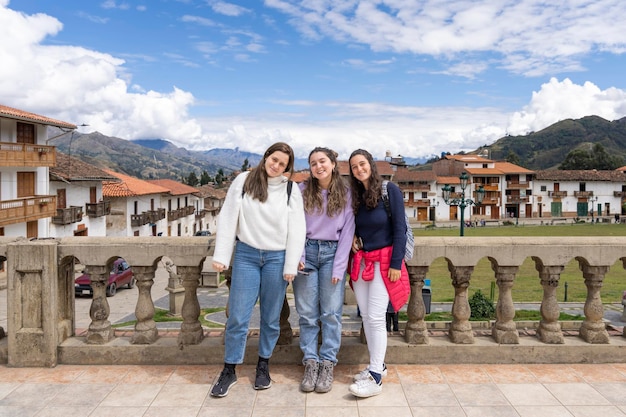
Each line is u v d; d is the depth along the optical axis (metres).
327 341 3.77
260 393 3.59
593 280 4.23
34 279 4.09
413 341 4.21
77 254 4.19
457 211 76.81
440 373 3.96
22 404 3.41
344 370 4.07
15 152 25.06
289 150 3.60
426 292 11.93
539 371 4.00
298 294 3.80
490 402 3.43
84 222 35.66
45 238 4.27
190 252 4.14
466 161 79.19
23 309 4.11
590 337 4.23
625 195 81.25
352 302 14.46
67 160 36.75
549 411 3.30
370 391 3.48
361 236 3.77
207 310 16.88
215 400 3.47
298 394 3.57
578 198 79.81
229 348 3.65
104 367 4.12
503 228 63.09
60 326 4.23
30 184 28.06
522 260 4.17
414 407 3.35
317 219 3.74
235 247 3.77
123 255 4.18
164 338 4.40
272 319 3.72
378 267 3.71
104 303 4.28
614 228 61.38
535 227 64.06
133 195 42.72
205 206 71.75
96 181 38.03
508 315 4.23
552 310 4.22
